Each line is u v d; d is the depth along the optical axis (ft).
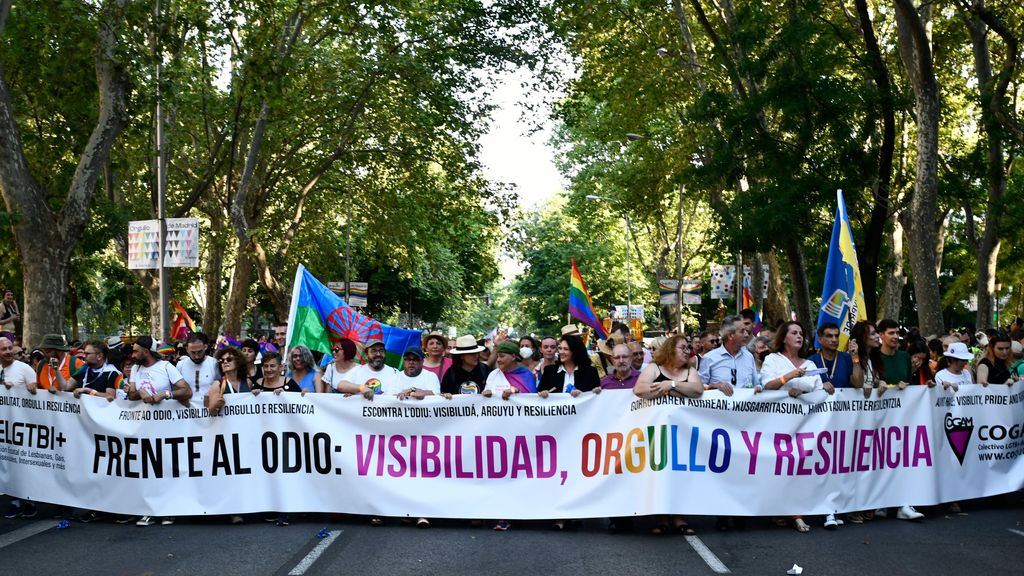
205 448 31.99
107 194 87.71
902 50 60.13
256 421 31.86
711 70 87.61
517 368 33.12
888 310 104.01
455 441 30.86
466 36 92.63
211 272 111.14
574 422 30.32
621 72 95.14
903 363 32.17
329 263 149.69
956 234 134.62
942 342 42.80
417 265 133.08
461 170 102.53
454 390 35.32
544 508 30.32
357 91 97.19
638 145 105.29
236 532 30.40
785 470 30.07
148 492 32.04
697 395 29.60
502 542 28.71
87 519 32.78
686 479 29.48
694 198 111.24
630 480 29.78
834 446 30.55
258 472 31.78
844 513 31.22
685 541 28.60
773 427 30.04
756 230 62.64
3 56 62.34
